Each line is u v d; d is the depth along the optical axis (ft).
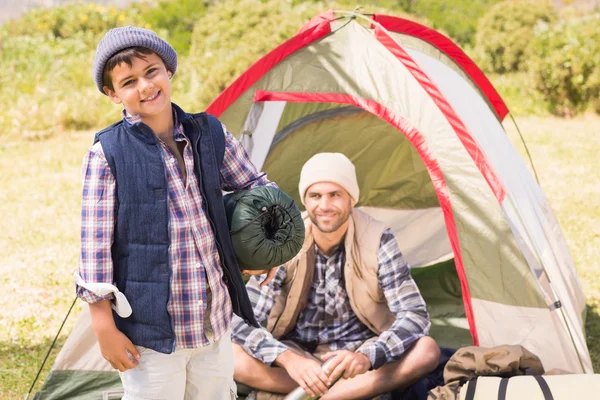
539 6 39.86
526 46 38.04
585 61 33.53
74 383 10.23
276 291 10.39
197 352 7.00
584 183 23.48
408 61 10.98
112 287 6.20
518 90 36.09
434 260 14.93
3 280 16.34
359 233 10.32
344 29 11.78
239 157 7.24
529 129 31.42
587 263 16.38
